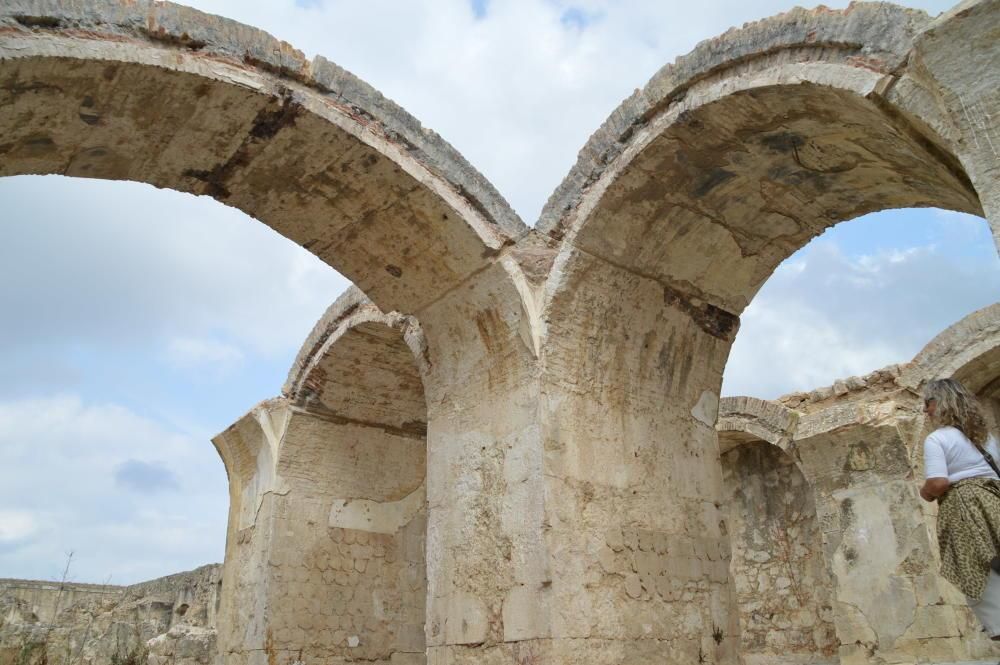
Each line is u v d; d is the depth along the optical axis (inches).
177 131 254.7
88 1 227.5
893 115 201.2
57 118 238.2
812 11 218.8
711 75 242.8
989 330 453.4
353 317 420.5
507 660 245.6
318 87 263.1
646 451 282.5
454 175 280.4
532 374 266.7
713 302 303.9
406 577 474.3
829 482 494.9
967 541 142.8
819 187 261.4
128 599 890.1
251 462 485.7
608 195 264.2
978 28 174.7
